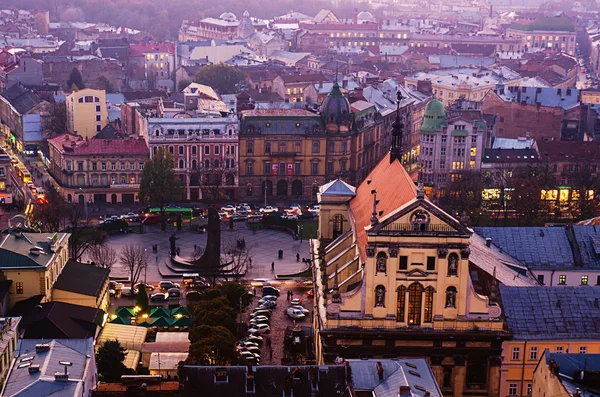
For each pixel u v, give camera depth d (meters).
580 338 190.38
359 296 188.75
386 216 185.88
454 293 188.62
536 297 195.75
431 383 163.38
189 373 160.00
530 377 191.00
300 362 197.50
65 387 162.12
